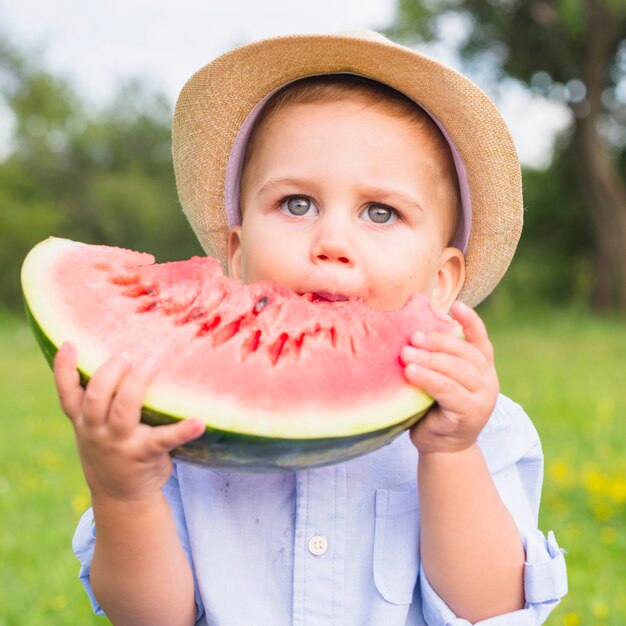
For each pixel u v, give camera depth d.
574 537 4.02
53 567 3.70
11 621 3.22
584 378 9.47
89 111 31.50
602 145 21.47
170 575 1.62
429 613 1.72
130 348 1.42
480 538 1.60
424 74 1.78
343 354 1.46
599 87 21.06
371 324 1.51
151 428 1.33
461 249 2.04
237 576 1.78
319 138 1.75
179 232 30.86
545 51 21.72
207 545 1.79
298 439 1.33
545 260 26.55
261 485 1.81
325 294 1.67
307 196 1.74
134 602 1.61
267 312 1.53
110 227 30.42
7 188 29.08
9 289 27.34
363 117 1.77
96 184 30.16
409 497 1.80
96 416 1.32
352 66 1.83
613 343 14.49
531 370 10.34
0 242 27.25
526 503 1.87
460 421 1.44
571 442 5.91
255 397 1.37
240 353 1.44
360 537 1.78
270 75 1.91
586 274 26.31
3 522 4.27
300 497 1.77
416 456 1.84
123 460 1.35
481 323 1.47
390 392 1.41
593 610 3.28
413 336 1.44
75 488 4.94
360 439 1.37
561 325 18.56
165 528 1.56
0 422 6.99
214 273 1.58
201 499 1.82
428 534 1.62
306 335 1.50
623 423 6.61
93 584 1.65
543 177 25.38
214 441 1.33
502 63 22.44
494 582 1.64
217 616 1.75
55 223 28.75
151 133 31.59
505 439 1.89
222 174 2.11
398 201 1.74
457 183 1.95
